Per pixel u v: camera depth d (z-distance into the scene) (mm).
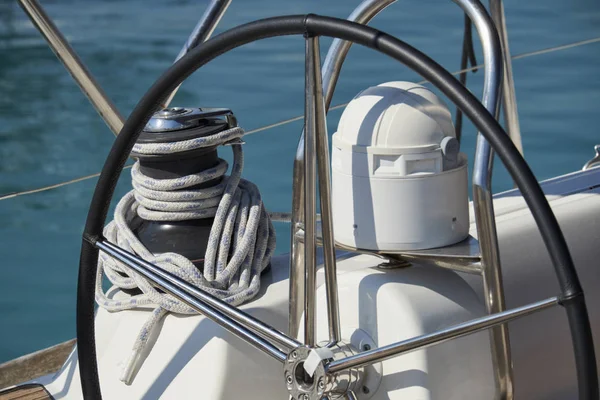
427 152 1924
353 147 1964
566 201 2742
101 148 8984
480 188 1876
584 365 1439
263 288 2326
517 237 2467
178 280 1942
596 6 12852
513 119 3012
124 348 2266
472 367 1958
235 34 1798
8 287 5500
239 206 2379
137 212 2490
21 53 12938
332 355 1653
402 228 1949
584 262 2584
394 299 1949
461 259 1919
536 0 13406
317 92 1756
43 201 6402
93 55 12508
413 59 1581
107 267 2377
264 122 9008
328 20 1673
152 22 14359
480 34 1967
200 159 2332
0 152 8891
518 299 2369
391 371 1918
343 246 2041
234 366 2064
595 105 8398
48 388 2467
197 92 9992
